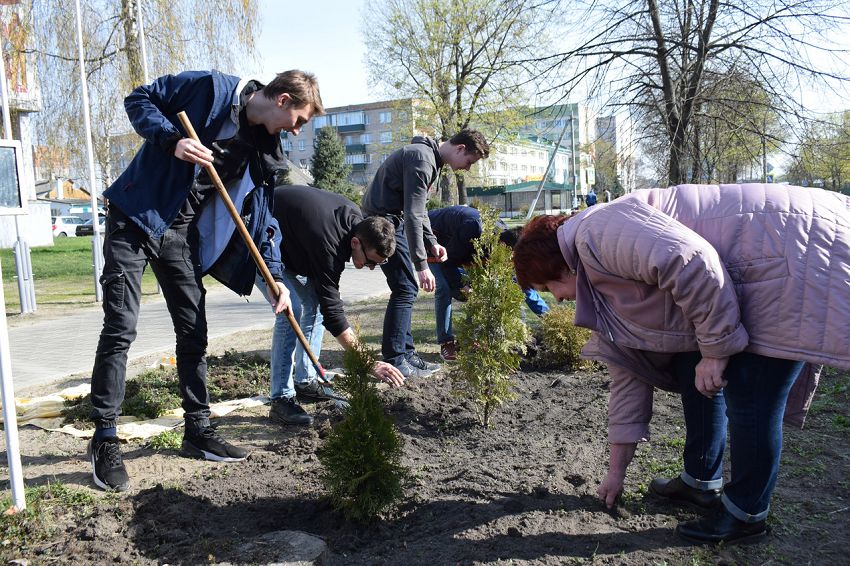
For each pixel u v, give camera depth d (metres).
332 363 6.28
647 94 11.25
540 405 4.88
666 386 2.96
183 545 2.72
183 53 17.09
